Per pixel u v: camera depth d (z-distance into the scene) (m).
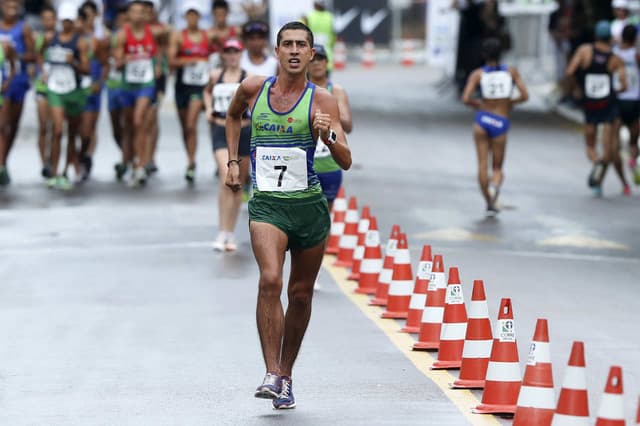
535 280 33.69
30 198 48.25
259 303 20.58
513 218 44.81
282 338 21.45
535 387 18.66
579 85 51.78
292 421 20.12
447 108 86.50
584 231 42.34
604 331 27.30
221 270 34.81
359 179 53.81
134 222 42.75
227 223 37.72
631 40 52.62
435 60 121.12
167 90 97.62
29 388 22.80
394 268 29.08
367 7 149.75
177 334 27.25
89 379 23.36
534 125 77.69
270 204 20.81
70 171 56.53
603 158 50.97
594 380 22.80
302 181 20.77
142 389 22.53
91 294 31.78
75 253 37.50
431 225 42.75
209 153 61.59
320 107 20.75
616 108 51.03
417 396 21.69
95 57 53.28
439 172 57.25
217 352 25.52
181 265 35.56
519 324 27.89
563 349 25.38
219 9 52.19
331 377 23.20
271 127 20.72
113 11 77.88
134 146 53.09
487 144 45.03
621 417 16.23
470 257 37.09
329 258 37.81
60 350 25.89
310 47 20.72
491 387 20.50
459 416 20.28
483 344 22.25
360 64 139.75
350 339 26.53
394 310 28.91
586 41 78.38
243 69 38.44
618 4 67.00
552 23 87.25
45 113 52.44
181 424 20.08
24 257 36.97
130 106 51.97
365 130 73.06
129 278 33.81
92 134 53.19
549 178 56.50
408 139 69.56
